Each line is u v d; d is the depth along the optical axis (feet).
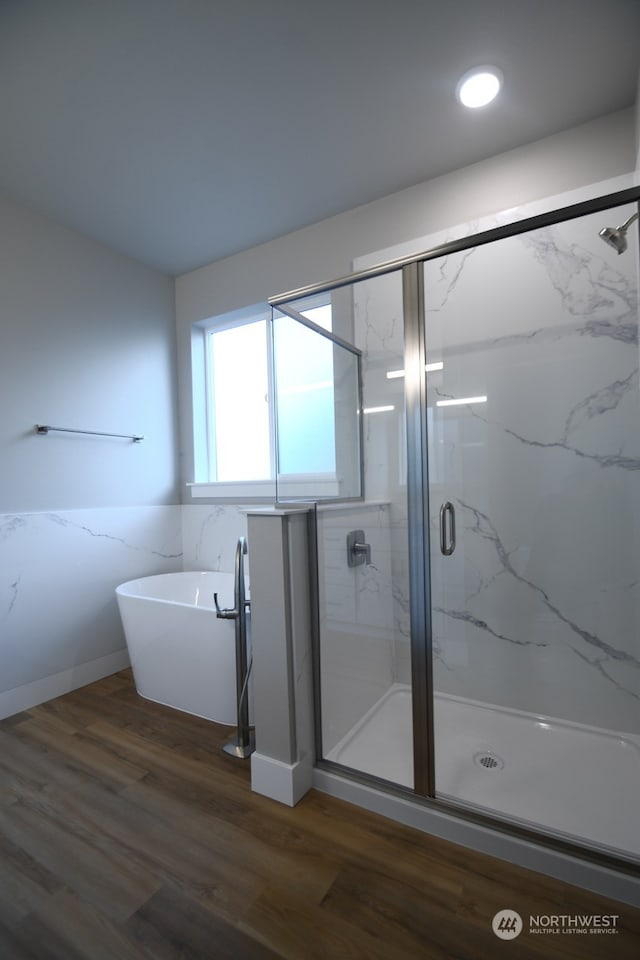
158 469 9.30
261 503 8.61
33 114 5.41
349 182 6.75
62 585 7.49
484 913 3.42
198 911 3.47
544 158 5.93
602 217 5.43
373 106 5.41
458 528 6.20
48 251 7.52
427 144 6.03
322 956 3.13
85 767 5.34
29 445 7.17
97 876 3.79
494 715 5.96
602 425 5.48
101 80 4.98
